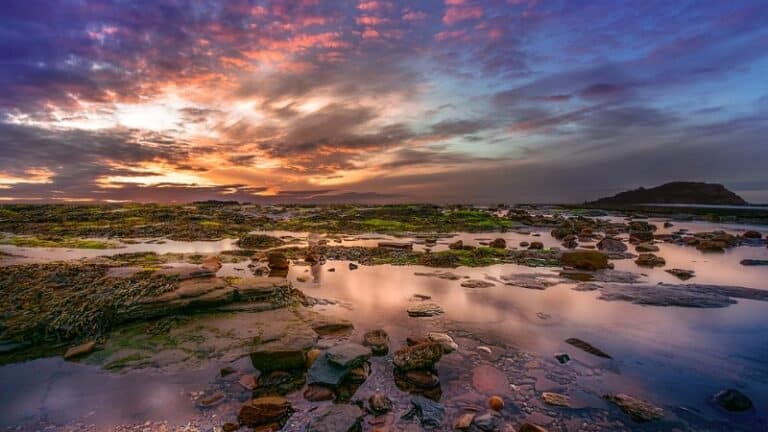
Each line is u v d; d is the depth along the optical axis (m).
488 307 16.73
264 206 98.81
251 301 15.75
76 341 12.67
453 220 61.34
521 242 37.28
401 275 23.02
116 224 50.53
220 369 10.93
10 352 11.93
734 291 19.30
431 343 11.08
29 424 8.51
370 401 9.12
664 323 14.83
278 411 8.62
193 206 86.81
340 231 50.84
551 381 10.31
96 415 8.82
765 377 10.65
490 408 9.02
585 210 102.44
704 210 99.00
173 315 14.33
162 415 8.79
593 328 14.29
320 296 18.38
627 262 27.95
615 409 9.03
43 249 32.09
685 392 9.85
